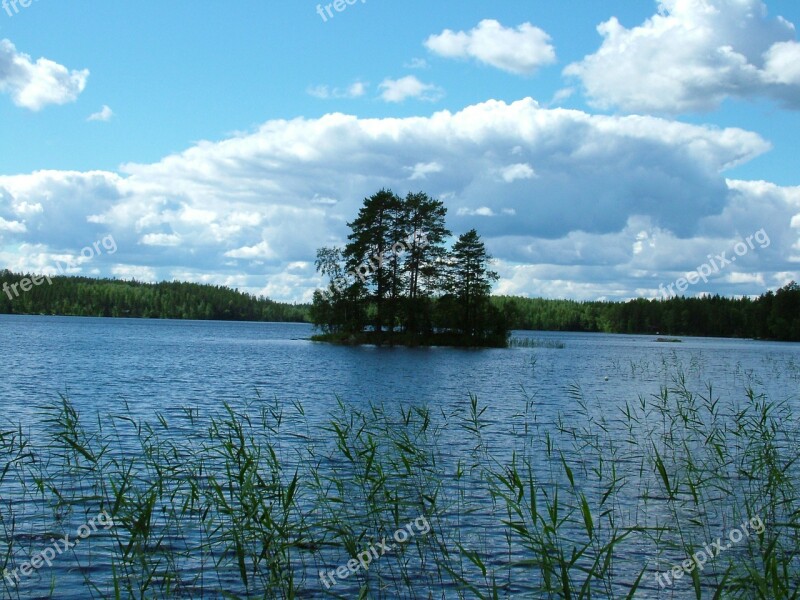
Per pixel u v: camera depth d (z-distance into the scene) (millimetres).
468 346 79938
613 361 60844
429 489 13953
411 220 74125
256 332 138125
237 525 9625
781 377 45281
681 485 14641
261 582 9602
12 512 12297
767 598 8352
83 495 13234
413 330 79438
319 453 17016
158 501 12828
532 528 11852
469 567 10250
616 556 10750
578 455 17891
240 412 25219
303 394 31609
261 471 14781
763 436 15859
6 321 158625
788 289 154375
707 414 26281
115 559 10281
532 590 9516
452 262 77562
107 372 41969
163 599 9023
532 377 42438
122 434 19672
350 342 78688
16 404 26891
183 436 19359
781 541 11164
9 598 9000
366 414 24688
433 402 29047
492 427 22391
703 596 9320
